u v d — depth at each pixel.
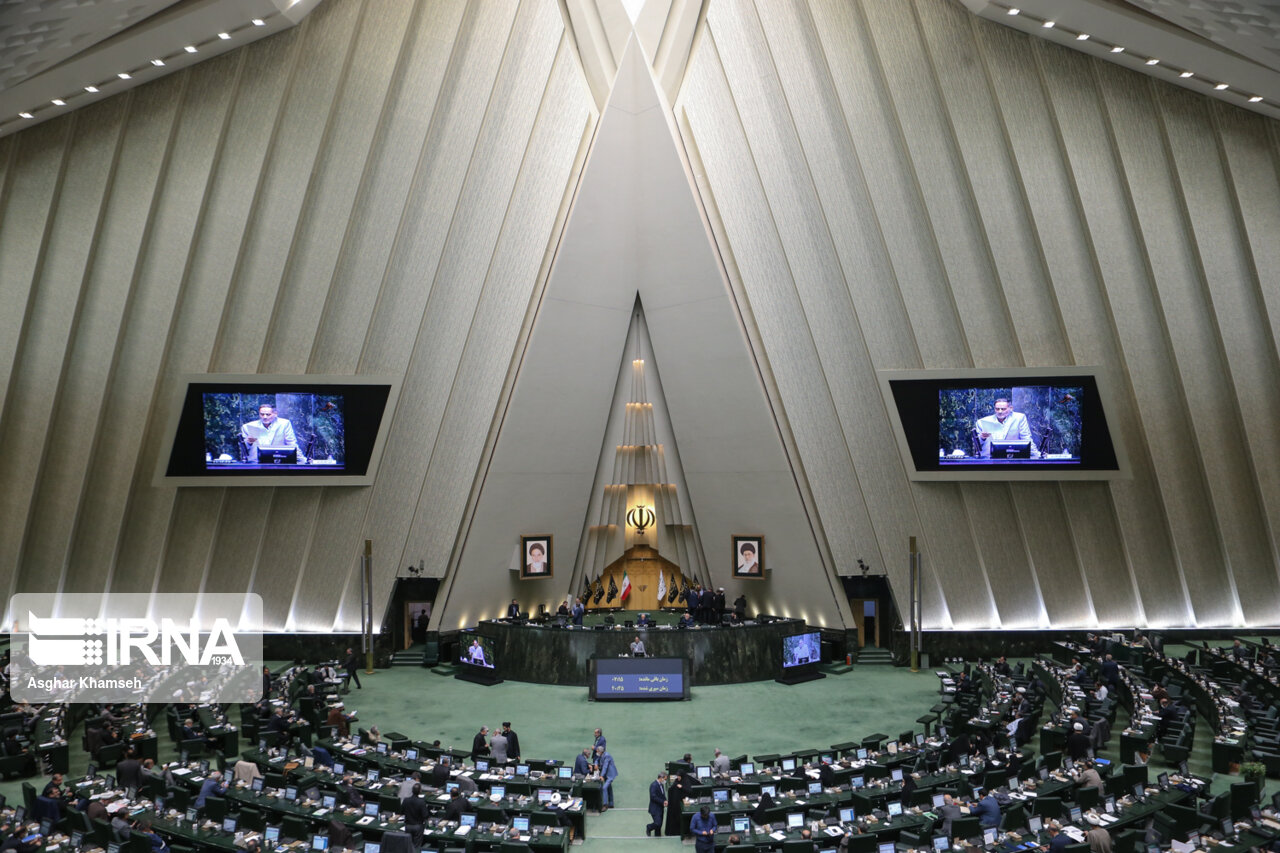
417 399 22.73
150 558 22.28
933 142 20.23
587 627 21.83
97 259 20.39
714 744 16.56
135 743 14.56
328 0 19.14
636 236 23.88
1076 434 21.25
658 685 19.83
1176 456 21.42
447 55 20.14
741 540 24.53
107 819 11.25
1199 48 16.39
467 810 11.87
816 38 20.30
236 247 20.72
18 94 16.95
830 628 23.77
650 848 11.62
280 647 23.30
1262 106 17.81
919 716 18.45
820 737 16.97
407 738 15.66
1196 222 19.61
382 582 23.52
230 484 21.92
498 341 22.83
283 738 15.30
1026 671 21.56
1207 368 20.70
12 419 20.84
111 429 21.64
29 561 21.86
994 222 20.48
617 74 22.03
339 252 21.28
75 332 20.77
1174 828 10.58
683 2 21.41
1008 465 21.70
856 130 20.67
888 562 23.14
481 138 21.31
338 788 12.52
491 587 24.31
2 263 19.67
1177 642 22.19
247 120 19.86
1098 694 16.70
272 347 21.94
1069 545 22.48
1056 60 18.78
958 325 21.64
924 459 22.08
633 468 26.25
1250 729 14.84
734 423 23.88
